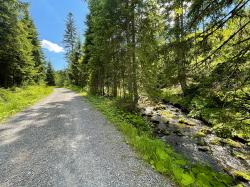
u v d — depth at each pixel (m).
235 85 5.64
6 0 21.25
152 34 14.54
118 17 17.34
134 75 15.62
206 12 5.83
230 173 7.00
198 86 6.52
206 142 9.80
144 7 15.18
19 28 24.44
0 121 11.69
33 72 39.97
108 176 5.41
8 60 29.05
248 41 5.88
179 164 6.13
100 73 28.19
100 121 11.77
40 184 5.05
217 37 6.37
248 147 9.30
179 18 6.70
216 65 6.12
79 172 5.62
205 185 4.81
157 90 14.73
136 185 5.00
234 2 5.66
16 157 6.62
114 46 20.03
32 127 10.36
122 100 16.53
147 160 6.34
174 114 15.51
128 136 8.70
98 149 7.29
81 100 23.30
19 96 22.27
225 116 6.44
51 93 36.62
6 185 5.02
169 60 6.91
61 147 7.49
